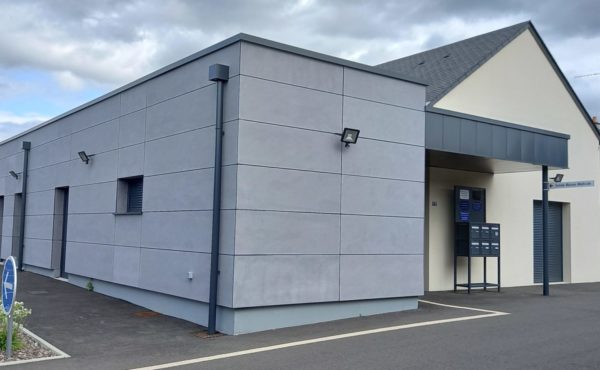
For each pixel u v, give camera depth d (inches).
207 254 406.0
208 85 421.1
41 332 385.7
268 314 396.2
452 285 644.7
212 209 403.9
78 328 399.9
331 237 427.5
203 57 427.5
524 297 582.6
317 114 425.1
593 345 343.9
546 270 608.4
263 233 391.9
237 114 386.3
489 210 687.1
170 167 458.6
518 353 322.0
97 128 584.4
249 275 383.6
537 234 760.3
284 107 407.5
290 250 404.5
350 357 313.1
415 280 477.4
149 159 488.4
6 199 843.4
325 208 425.4
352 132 432.5
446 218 644.7
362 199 448.5
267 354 322.3
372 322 420.2
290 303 402.9
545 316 450.9
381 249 457.4
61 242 674.8
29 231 743.7
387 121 468.4
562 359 309.1
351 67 446.3
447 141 511.2
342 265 433.1
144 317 442.0
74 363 305.7
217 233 387.5
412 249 477.4
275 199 398.9
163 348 341.7
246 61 390.9
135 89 518.6
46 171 705.6
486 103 687.7
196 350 335.9
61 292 558.6
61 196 679.1
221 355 321.7
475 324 410.3
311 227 416.8
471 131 530.9
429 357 312.2
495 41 727.7
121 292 523.2
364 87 455.5
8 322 312.2
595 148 849.5
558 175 674.8
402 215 472.4
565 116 800.3
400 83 480.1
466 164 610.9
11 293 307.7
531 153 583.8
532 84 752.3
